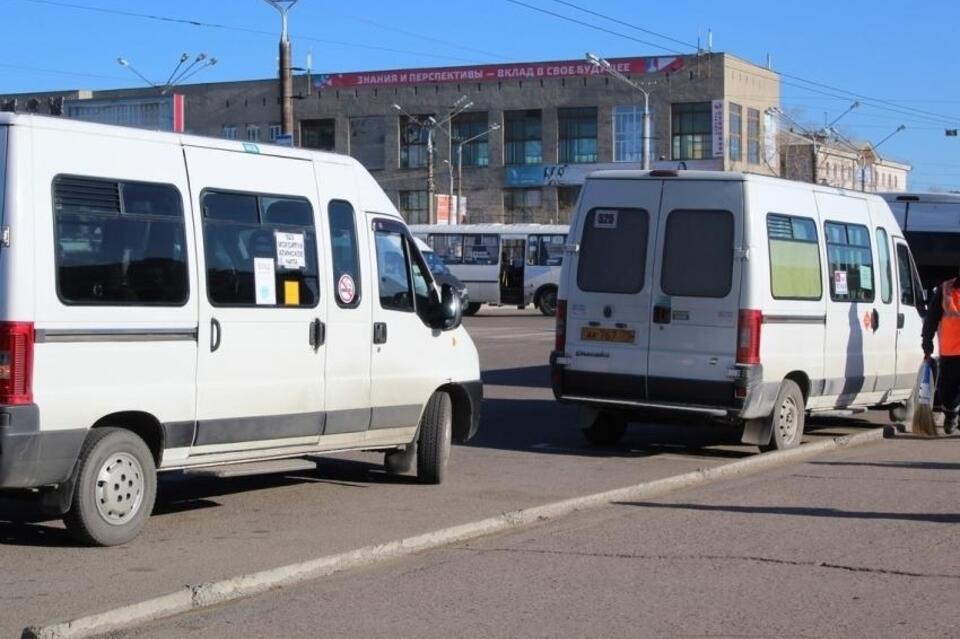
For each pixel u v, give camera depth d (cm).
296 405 976
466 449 1377
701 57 6159
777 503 1042
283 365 962
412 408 1094
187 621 686
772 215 1283
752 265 1241
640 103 6303
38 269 791
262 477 1166
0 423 773
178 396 881
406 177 6712
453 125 6675
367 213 1054
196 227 898
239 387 927
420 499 1059
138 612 682
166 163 883
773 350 1271
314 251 995
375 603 724
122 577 772
